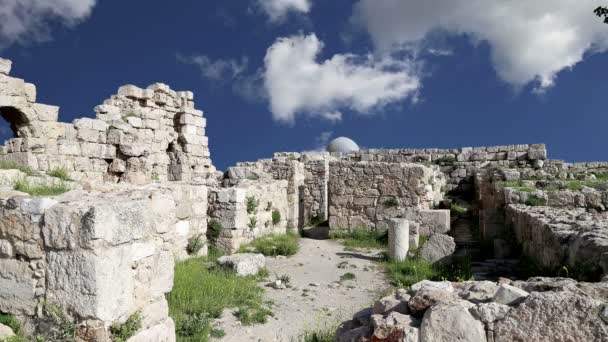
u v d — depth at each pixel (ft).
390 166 58.65
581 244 21.90
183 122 73.31
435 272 36.47
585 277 20.07
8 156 48.67
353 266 40.22
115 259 17.19
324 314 26.30
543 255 29.81
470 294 13.56
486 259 40.47
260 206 51.62
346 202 59.72
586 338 10.47
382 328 12.00
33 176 35.35
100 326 16.42
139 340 17.72
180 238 38.09
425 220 52.90
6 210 18.48
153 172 66.59
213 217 43.86
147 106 69.56
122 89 67.87
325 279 35.55
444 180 88.33
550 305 10.91
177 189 38.17
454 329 11.27
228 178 68.39
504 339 11.03
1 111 49.42
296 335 22.66
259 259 36.27
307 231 66.54
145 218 19.10
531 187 55.52
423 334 11.46
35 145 48.96
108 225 16.93
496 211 49.80
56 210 17.29
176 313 23.58
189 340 20.89
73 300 16.80
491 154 90.89
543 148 87.71
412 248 47.47
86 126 54.19
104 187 35.58
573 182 57.93
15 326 17.61
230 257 35.68
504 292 12.13
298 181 74.74
